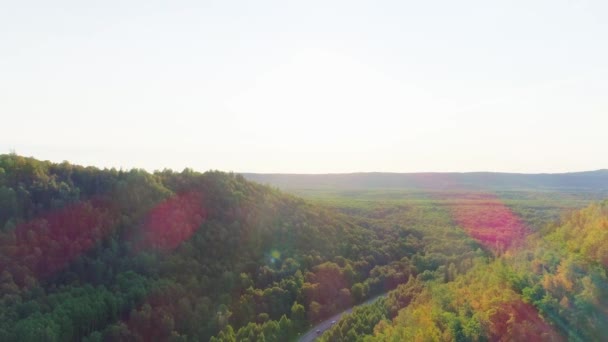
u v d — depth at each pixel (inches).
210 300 6225.4
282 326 6240.2
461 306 4724.4
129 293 5880.9
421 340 4254.4
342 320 5871.1
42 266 5866.1
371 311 5994.1
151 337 5585.6
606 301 3986.2
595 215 5743.1
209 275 6658.5
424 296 5708.7
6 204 6038.4
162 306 5866.1
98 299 5674.2
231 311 6264.8
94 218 6550.2
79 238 6289.4
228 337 5462.6
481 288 4938.5
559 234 5895.7
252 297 6574.8
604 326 3853.3
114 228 6638.8
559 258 4805.6
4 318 5059.1
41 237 6028.5
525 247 6117.1
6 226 5851.4
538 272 4756.4
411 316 4884.4
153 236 6756.9
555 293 4239.7
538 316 4082.2
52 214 6314.0
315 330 6604.3
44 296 5541.3
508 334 4001.0
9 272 5551.2
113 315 5684.1
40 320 5113.2
